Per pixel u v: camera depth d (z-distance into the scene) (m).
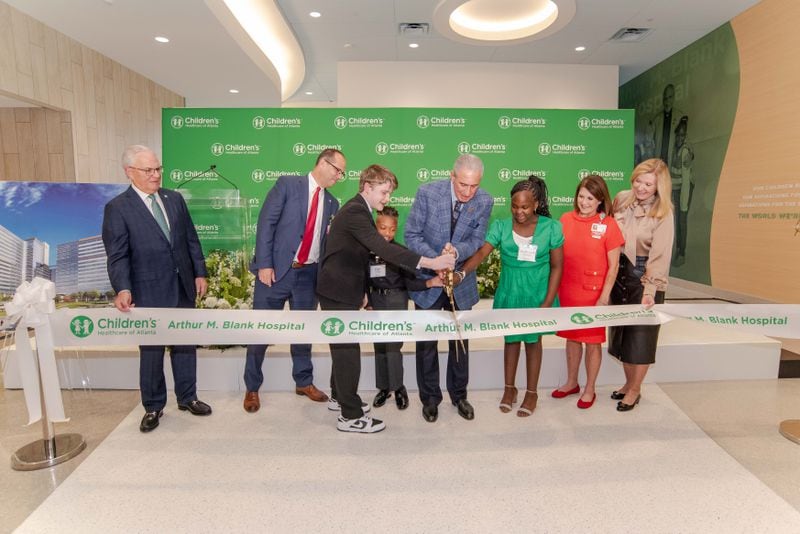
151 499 2.02
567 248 2.76
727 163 6.06
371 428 2.59
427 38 6.74
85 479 2.17
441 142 4.96
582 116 4.94
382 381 2.96
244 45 5.93
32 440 2.57
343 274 2.39
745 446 2.45
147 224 2.50
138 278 2.51
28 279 3.08
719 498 2.01
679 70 7.09
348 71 7.75
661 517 1.89
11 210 3.06
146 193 2.52
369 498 2.02
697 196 6.66
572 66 7.75
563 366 3.22
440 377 3.22
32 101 5.08
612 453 2.38
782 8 5.16
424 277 2.58
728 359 3.33
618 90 8.44
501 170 4.98
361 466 2.27
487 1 5.62
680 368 3.31
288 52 7.11
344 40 6.85
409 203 5.03
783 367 3.35
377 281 2.66
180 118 4.91
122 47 5.86
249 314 2.40
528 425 2.68
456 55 7.41
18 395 3.17
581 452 2.39
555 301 2.88
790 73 5.08
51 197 3.10
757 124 5.56
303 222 2.79
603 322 2.54
